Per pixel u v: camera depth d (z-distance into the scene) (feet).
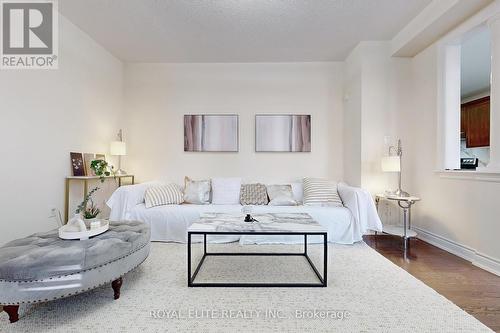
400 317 5.10
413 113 11.23
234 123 13.32
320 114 13.29
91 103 11.13
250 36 10.73
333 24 9.85
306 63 13.28
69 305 5.48
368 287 6.34
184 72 13.47
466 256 8.34
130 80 13.58
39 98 8.61
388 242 10.21
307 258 8.07
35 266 4.74
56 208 9.25
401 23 9.86
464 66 12.89
